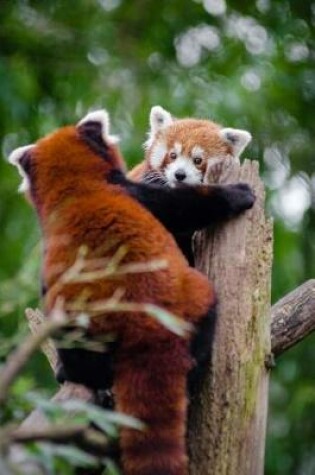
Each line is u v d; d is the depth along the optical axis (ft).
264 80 68.59
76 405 21.56
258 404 29.86
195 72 69.67
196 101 64.80
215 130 47.80
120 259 27.66
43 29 72.38
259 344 30.07
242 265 30.32
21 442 19.02
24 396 21.68
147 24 73.61
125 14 74.38
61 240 28.25
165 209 30.96
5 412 23.48
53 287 27.63
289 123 70.13
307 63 71.46
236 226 30.81
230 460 29.32
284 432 62.59
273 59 69.92
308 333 32.32
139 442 26.18
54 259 28.12
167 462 25.94
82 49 72.02
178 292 27.96
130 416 26.40
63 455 20.72
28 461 20.52
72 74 69.62
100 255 27.76
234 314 29.94
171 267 28.17
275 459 60.90
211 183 32.24
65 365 28.53
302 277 63.82
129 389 26.89
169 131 47.52
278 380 63.87
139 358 27.07
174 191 31.07
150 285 27.50
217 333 29.73
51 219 29.04
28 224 64.18
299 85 69.87
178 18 73.36
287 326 32.04
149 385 26.86
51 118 67.67
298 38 72.43
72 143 30.83
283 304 32.45
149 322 27.14
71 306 27.04
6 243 64.64
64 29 72.74
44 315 28.89
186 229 31.22
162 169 46.42
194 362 27.96
